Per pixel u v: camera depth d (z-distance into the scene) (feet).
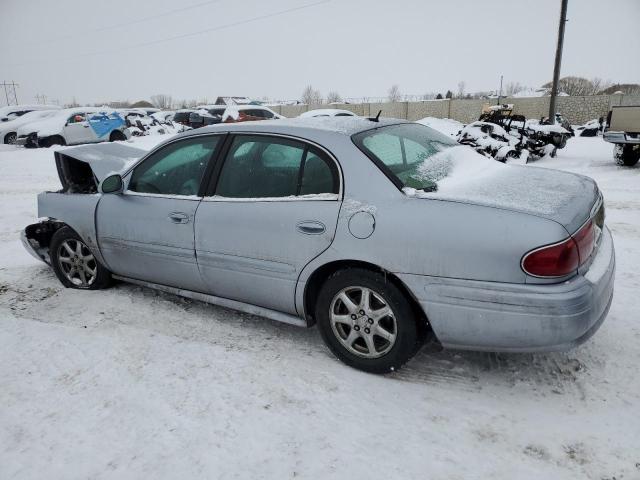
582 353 10.00
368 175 9.12
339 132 9.86
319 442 7.86
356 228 8.93
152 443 7.95
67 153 14.79
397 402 8.79
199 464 7.48
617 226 19.22
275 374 9.75
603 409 8.34
